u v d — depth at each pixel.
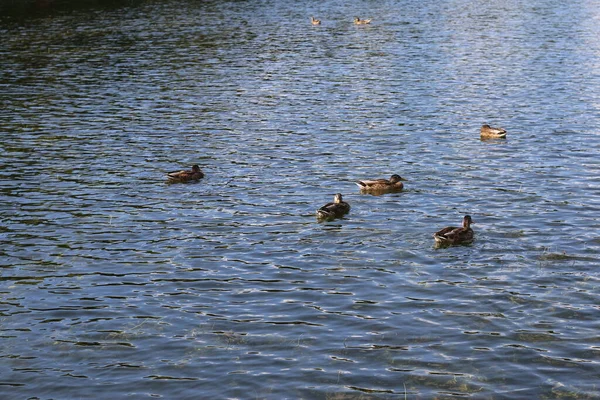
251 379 21.14
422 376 21.14
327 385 20.80
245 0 114.31
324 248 29.81
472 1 113.69
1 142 45.34
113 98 56.28
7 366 21.98
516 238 30.38
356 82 61.19
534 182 37.25
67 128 48.41
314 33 85.62
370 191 36.25
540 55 70.88
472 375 21.14
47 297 26.16
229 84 60.75
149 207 34.69
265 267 28.25
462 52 73.12
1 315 24.91
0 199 35.84
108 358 22.38
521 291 25.86
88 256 29.47
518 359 21.88
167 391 20.69
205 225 32.44
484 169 39.50
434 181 37.78
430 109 52.41
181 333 23.69
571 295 25.52
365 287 26.48
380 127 48.00
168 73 64.75
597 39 79.06
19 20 92.00
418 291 26.08
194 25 90.50
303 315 24.66
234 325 24.12
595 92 56.25
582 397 20.09
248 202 35.22
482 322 23.94
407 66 67.19
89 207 34.78
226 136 46.44
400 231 31.36
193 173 38.41
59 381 21.23
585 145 43.44
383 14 100.94
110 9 102.62
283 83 61.06
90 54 72.44
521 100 54.44
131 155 42.78
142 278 27.53
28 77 62.91
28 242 30.83
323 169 39.97
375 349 22.55
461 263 28.11
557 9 103.56
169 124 49.28
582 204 34.03
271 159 41.81
